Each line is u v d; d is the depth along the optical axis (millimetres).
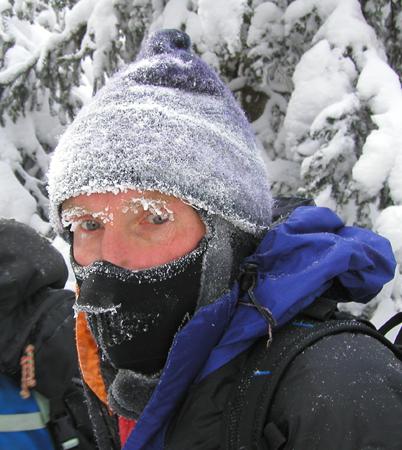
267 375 693
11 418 1246
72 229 894
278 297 756
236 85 2877
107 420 1024
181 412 758
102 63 2969
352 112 2338
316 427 623
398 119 2205
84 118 874
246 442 662
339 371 656
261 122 2961
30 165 3932
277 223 961
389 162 2139
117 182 780
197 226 825
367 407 622
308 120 2473
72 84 3336
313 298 770
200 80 897
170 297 820
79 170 806
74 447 1279
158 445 782
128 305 816
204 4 2561
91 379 1024
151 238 812
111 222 810
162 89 867
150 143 799
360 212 2227
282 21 2639
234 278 861
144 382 874
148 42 985
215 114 878
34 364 1255
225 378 737
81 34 3154
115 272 808
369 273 838
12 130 3797
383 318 2172
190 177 794
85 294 823
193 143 821
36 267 1317
